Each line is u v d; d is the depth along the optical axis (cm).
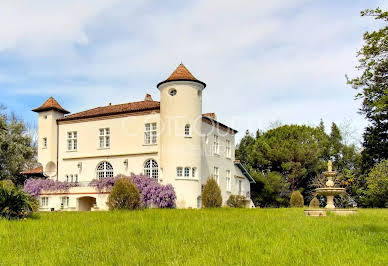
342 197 4416
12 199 1584
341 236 1028
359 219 1549
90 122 3634
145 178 3008
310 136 4856
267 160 4938
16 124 4719
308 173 4916
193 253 834
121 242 972
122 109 3569
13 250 902
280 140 4888
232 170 4050
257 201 4719
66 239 1034
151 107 3328
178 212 1983
